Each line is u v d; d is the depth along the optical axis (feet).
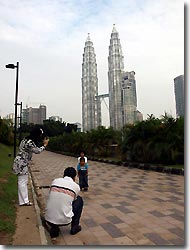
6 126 128.06
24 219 20.51
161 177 44.78
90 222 20.86
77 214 18.17
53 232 17.46
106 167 65.92
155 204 26.05
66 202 17.20
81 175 34.73
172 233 18.06
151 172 52.54
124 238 17.31
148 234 17.97
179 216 21.85
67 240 17.10
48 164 82.38
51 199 17.42
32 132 25.38
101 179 44.98
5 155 82.12
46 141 25.68
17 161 24.84
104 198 29.73
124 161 70.28
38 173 57.36
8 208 22.50
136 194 31.30
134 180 42.60
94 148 98.48
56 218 17.04
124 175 49.44
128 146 67.41
